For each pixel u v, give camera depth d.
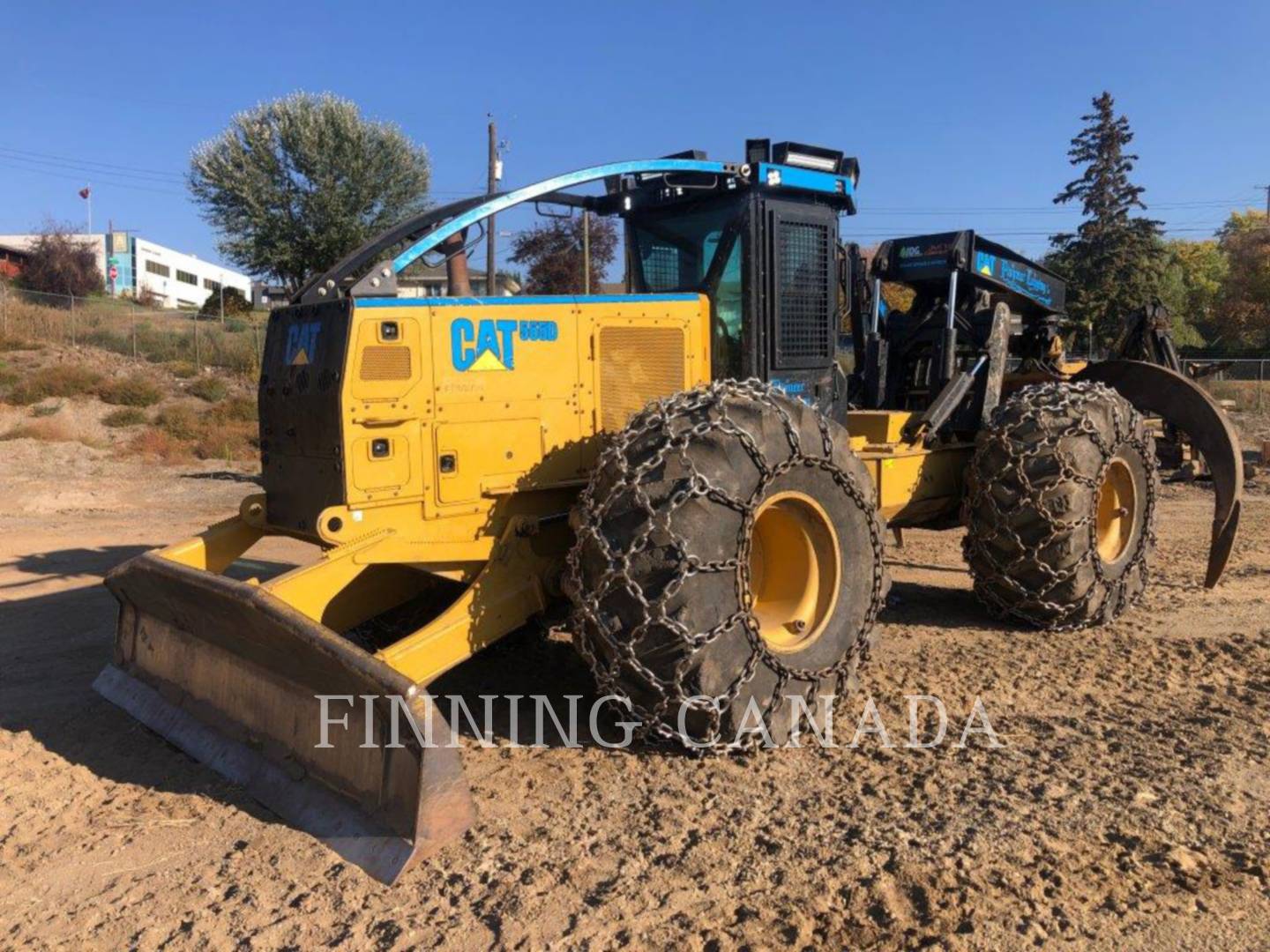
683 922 2.79
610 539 3.63
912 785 3.63
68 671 5.26
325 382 3.85
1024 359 7.22
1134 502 5.96
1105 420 5.62
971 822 3.32
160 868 3.17
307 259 27.59
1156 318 7.94
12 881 3.12
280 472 4.23
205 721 3.99
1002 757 3.88
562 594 4.24
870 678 4.87
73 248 39.28
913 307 6.80
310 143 26.72
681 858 3.14
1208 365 10.02
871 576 4.25
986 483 5.58
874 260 6.58
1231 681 4.74
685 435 3.66
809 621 4.09
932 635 5.67
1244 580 6.95
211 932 2.80
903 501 5.63
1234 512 6.24
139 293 55.06
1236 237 52.31
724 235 4.87
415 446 3.94
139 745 4.18
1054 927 2.72
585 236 21.75
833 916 2.79
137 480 14.00
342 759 3.37
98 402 18.14
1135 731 4.13
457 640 3.88
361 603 4.77
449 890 2.97
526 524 4.15
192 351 22.55
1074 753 3.91
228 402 18.56
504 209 4.31
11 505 11.70
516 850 3.21
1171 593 6.55
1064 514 5.38
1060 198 36.16
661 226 5.22
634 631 3.59
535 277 31.45
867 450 5.36
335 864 3.13
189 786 3.75
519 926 2.77
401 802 3.11
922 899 2.87
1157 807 3.42
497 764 3.91
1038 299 6.87
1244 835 3.22
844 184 5.20
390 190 27.72
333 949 2.70
